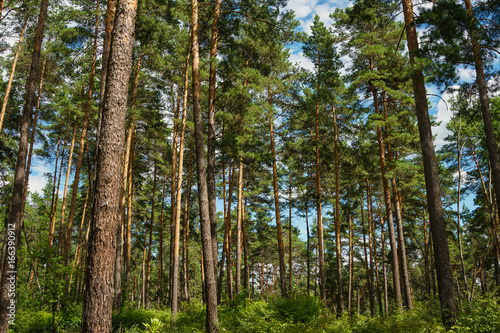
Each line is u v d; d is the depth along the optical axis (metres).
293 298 15.65
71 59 18.59
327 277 42.88
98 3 17.22
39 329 11.80
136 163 25.23
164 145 23.64
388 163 18.09
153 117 21.38
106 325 4.41
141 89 20.38
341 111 22.00
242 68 14.59
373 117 18.11
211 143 12.60
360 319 13.45
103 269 4.58
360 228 36.84
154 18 16.27
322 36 21.73
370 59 19.59
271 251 45.28
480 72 12.99
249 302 13.76
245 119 15.73
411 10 11.54
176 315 15.34
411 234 32.94
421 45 11.05
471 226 26.81
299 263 51.94
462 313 9.40
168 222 35.66
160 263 31.39
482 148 22.31
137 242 34.03
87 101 18.42
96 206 4.80
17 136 22.03
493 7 12.87
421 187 26.48
